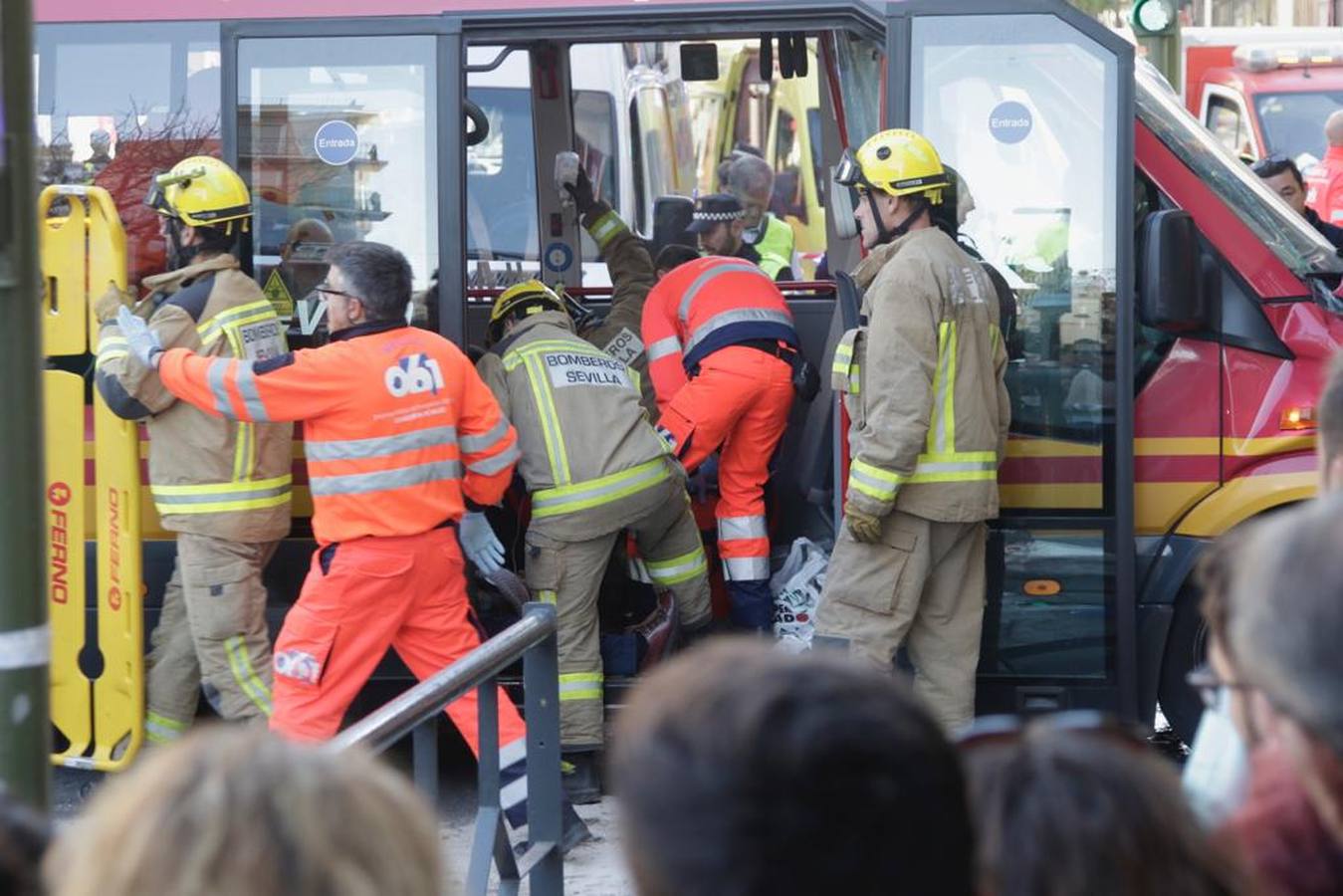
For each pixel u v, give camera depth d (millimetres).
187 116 7723
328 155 7613
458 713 6746
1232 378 7500
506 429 6961
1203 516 7547
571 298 9797
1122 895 2246
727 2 7578
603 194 12609
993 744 2477
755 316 8234
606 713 7910
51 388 7359
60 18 7723
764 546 8398
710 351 8188
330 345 6629
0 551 3758
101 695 7430
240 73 7617
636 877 2068
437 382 6691
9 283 3717
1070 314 7508
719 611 8922
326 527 6656
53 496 7398
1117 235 7438
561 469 7535
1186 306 7203
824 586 7398
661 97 13984
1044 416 7535
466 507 7637
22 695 3783
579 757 7754
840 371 7250
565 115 10164
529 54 10086
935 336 7055
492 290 9961
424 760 5246
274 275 7645
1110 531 7508
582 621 7625
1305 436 7395
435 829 2342
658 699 2098
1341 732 2168
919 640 7469
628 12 7551
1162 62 12164
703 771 2014
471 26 7586
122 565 7316
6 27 3689
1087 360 7496
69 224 7273
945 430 7145
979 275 7223
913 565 7227
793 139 16234
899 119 7496
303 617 6656
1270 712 2375
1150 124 7691
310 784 2102
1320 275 7461
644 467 7641
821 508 8922
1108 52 7418
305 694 6668
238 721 7238
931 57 7477
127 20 7719
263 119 7625
